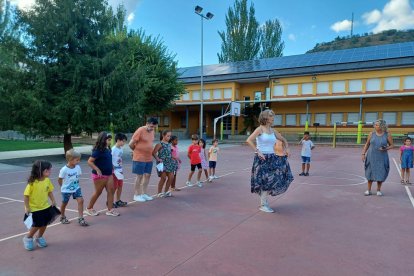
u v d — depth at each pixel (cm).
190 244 441
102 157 564
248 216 573
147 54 2631
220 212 601
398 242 450
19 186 909
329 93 2977
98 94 1555
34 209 418
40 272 361
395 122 2775
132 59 2469
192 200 701
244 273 356
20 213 612
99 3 1656
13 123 1541
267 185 593
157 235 477
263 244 440
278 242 447
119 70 1587
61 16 1522
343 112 2998
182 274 354
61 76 1544
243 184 907
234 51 4528
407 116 2725
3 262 387
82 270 365
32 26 1513
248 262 384
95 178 564
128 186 884
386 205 661
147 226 519
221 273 356
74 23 1585
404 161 935
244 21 4497
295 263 381
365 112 2895
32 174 417
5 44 1519
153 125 681
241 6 4491
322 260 389
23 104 1471
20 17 1523
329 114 3066
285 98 3094
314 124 3098
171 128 4022
